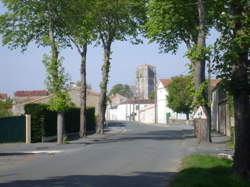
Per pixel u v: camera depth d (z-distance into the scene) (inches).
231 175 444.8
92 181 433.7
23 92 3472.0
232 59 437.1
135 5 1411.2
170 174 490.3
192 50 935.7
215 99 1759.4
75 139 1323.8
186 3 1074.7
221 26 465.7
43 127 1150.3
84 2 1181.7
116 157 712.4
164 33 1222.9
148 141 1168.8
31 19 1111.0
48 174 498.9
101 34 1558.8
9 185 415.2
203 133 1037.8
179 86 2743.6
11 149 942.4
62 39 1186.6
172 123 3152.1
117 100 5949.8
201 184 374.3
